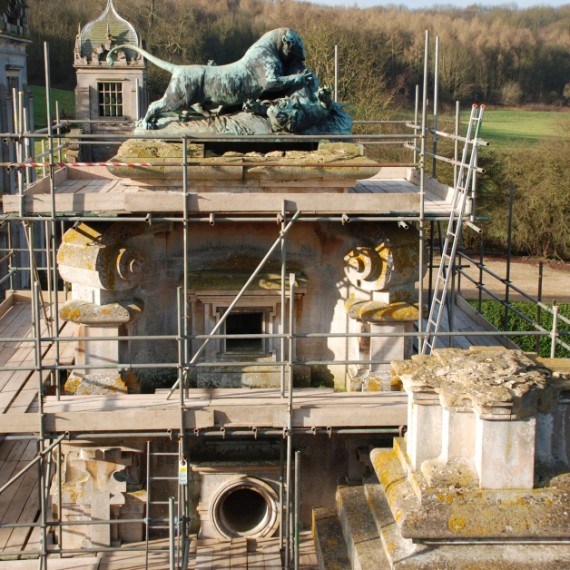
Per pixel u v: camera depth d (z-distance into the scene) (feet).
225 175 38.55
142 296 40.57
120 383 39.06
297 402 37.06
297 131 41.47
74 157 102.78
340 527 37.11
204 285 40.22
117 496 39.27
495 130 178.09
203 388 39.93
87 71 161.99
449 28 213.87
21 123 44.09
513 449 27.55
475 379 28.40
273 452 40.50
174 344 42.27
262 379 41.37
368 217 36.83
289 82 41.65
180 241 41.39
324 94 41.73
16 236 100.89
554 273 135.13
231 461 39.96
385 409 36.50
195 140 37.11
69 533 39.88
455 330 50.21
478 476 27.99
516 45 215.31
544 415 28.81
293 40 42.19
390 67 180.45
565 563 26.76
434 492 27.58
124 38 163.63
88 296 39.01
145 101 166.91
